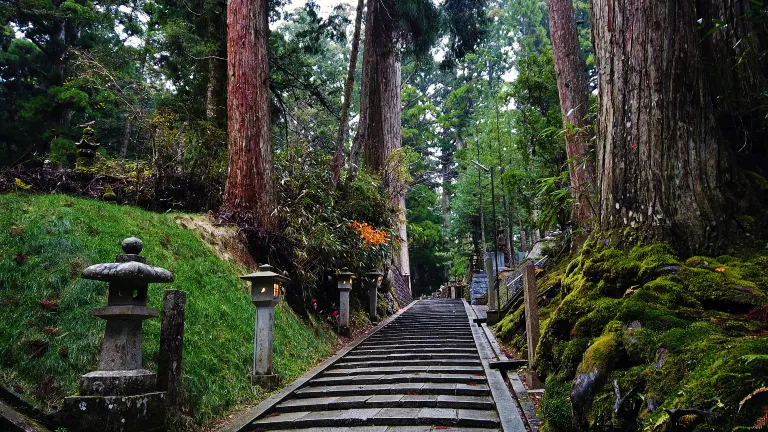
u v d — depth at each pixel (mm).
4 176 6910
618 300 3873
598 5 5211
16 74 16125
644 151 4473
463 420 4516
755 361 2328
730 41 4996
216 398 4945
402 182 14938
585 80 10555
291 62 13578
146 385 3885
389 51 16828
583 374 3281
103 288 4855
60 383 3916
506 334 8172
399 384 5961
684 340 2980
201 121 10688
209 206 9195
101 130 17531
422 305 16469
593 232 4957
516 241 32031
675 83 4430
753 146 4918
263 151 9164
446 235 32250
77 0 16438
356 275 11320
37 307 4375
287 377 6312
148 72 13172
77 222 5559
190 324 5551
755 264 3777
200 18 12875
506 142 20062
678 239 4168
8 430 3111
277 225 9141
